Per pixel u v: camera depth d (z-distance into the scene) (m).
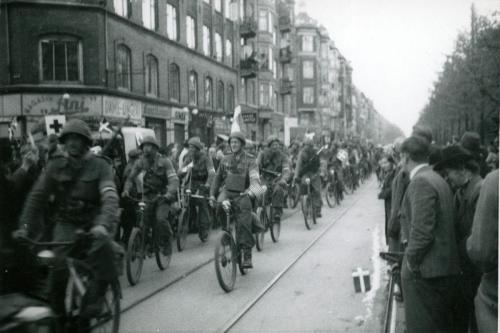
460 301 3.99
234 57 37.44
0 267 4.18
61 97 20.47
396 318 5.53
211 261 8.80
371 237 10.93
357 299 6.41
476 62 17.62
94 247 4.16
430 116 31.38
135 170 8.07
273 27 43.72
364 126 100.75
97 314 4.12
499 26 17.17
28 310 3.52
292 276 7.69
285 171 10.61
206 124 30.94
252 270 8.07
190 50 29.50
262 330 5.36
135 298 6.54
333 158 17.59
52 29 20.44
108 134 15.26
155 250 7.93
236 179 7.57
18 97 20.28
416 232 3.79
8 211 4.73
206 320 5.68
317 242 10.48
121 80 22.59
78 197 4.36
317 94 51.75
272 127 42.25
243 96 39.53
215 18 33.97
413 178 3.99
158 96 25.88
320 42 53.88
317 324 5.52
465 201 4.07
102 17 21.14
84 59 20.83
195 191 10.60
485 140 17.72
